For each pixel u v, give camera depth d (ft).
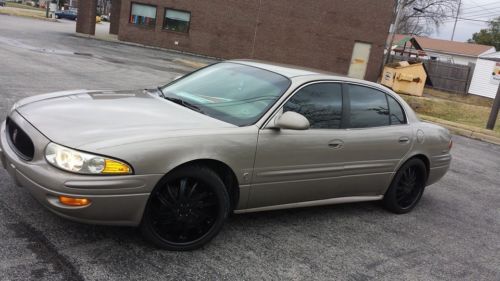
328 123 15.02
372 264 13.55
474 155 34.32
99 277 10.55
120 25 104.01
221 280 11.29
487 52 202.59
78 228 12.62
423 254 14.85
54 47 67.21
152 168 11.12
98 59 60.75
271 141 13.28
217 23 103.45
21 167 11.21
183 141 11.66
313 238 14.61
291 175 14.02
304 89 14.61
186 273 11.34
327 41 103.81
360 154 15.85
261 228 14.70
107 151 10.66
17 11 174.81
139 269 11.15
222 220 12.69
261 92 14.32
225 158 12.39
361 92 16.48
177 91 15.48
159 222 11.89
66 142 10.75
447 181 25.05
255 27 103.60
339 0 101.86
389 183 17.51
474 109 67.51
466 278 13.67
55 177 10.46
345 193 16.24
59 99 13.71
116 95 14.61
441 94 92.22
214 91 14.89
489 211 20.80
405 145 17.43
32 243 11.51
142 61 69.46
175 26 104.32
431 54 210.18
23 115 12.42
